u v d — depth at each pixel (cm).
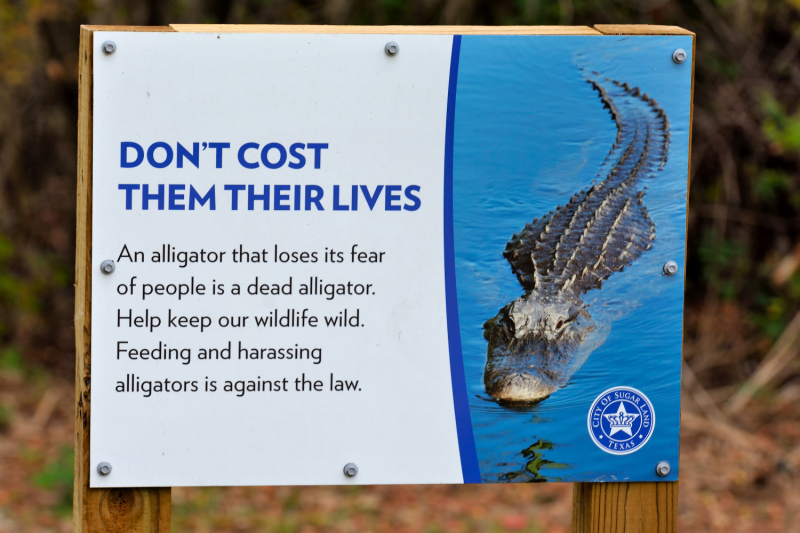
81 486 195
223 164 194
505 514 576
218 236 194
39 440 681
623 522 205
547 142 199
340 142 195
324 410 198
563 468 202
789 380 755
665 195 201
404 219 197
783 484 602
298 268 196
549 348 200
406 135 196
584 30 206
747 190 781
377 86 195
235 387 196
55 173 874
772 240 787
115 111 192
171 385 195
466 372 199
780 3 760
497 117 198
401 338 198
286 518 568
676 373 203
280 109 194
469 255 198
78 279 195
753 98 764
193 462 196
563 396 201
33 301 867
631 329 202
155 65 192
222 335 196
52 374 828
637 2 729
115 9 798
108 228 192
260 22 785
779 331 776
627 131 200
